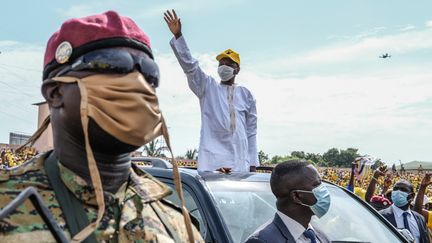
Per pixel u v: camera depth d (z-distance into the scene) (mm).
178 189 1629
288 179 3193
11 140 17422
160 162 4316
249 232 3553
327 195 3211
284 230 3186
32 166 1451
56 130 1480
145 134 1434
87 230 1303
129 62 1453
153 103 1469
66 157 1453
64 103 1443
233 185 3904
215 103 5020
